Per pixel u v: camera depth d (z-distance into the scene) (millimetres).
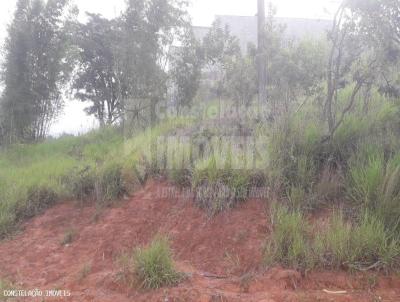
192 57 11852
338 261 4094
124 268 4543
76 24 15266
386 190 4461
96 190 6555
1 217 6266
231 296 3906
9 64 13617
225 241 4859
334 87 5750
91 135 12094
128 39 11547
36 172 7980
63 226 6125
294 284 3982
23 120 13500
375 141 5492
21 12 13742
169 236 5188
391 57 5473
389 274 3957
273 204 4930
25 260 5402
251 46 10859
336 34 5762
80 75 16859
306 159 5383
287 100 6727
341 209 4770
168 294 4051
